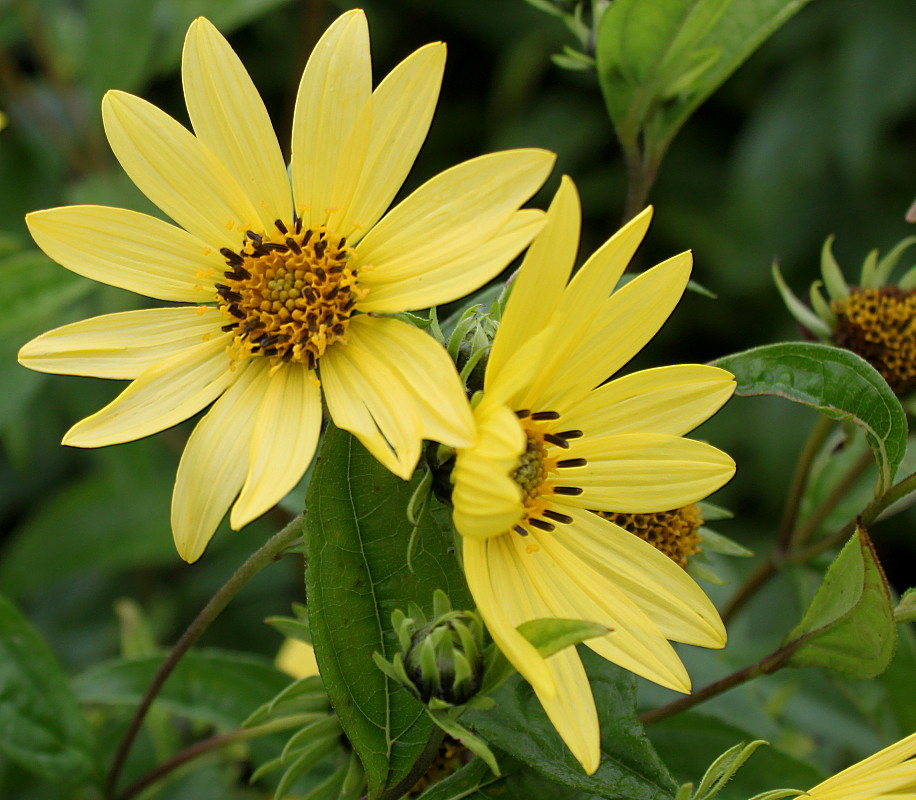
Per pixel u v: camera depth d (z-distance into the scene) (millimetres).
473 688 544
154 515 724
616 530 562
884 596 564
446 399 544
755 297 995
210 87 574
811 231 987
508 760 563
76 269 569
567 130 1011
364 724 558
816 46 995
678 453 561
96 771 618
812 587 640
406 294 559
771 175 978
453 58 1070
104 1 771
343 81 571
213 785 654
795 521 642
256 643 784
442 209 562
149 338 575
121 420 564
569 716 543
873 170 959
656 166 626
